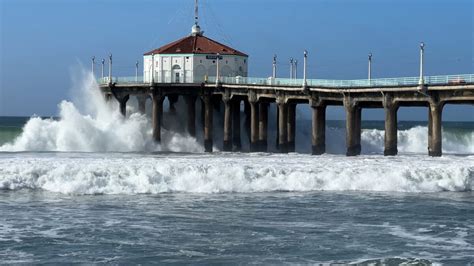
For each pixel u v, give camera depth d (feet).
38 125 321.32
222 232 126.62
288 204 155.22
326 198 163.73
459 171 183.21
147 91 331.98
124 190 169.89
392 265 106.01
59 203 154.51
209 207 150.92
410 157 238.07
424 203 157.48
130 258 109.91
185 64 349.61
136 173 175.83
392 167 188.55
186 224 133.28
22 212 143.74
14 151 305.94
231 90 317.83
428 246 116.78
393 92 247.29
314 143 277.85
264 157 244.63
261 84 298.56
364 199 162.61
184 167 180.14
